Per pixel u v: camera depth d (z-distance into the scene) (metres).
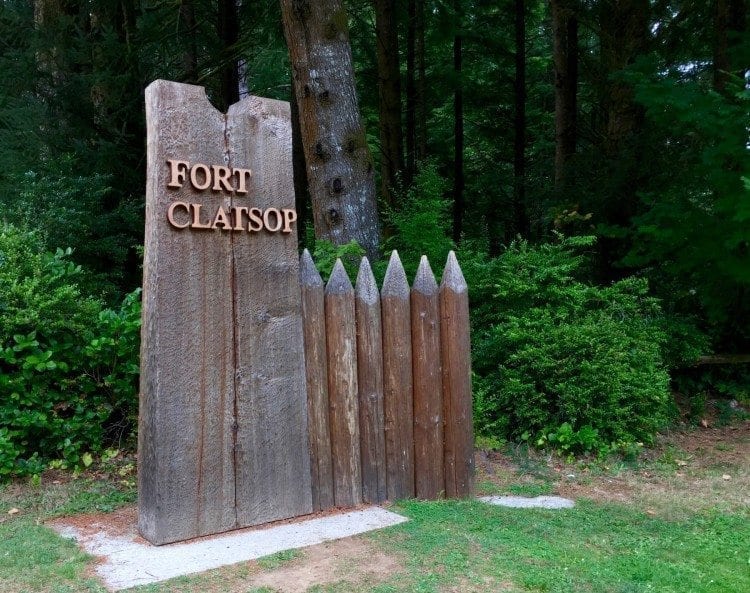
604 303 7.15
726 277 7.90
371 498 4.36
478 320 6.98
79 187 8.38
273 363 4.02
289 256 4.13
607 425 6.06
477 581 3.13
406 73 18.25
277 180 4.12
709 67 12.68
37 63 9.76
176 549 3.49
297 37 7.01
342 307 4.32
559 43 13.30
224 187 3.88
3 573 3.08
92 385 5.04
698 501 4.73
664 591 3.12
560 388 5.98
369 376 4.39
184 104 3.77
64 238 7.82
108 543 3.57
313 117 7.02
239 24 12.14
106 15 10.52
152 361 3.62
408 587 3.04
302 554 3.41
